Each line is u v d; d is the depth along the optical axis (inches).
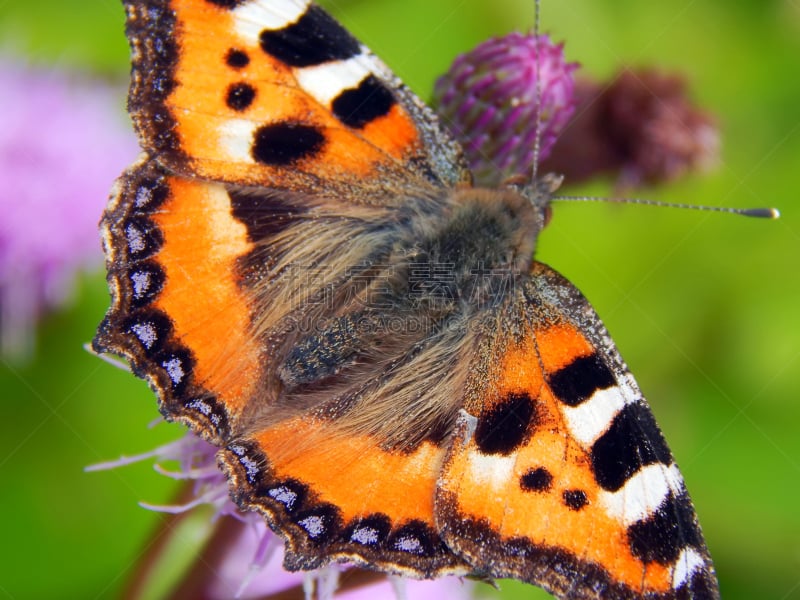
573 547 4.5
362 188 4.9
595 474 4.5
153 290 4.6
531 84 5.4
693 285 6.4
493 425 4.6
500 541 4.5
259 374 4.7
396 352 4.7
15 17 6.1
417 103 4.9
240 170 4.7
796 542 6.2
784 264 6.4
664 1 6.5
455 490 4.6
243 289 4.7
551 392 4.6
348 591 5.0
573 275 6.4
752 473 6.3
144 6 4.6
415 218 4.9
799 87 6.5
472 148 5.5
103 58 6.1
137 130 4.6
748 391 6.4
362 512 4.6
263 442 4.6
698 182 6.3
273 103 4.7
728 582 6.2
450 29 6.3
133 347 4.6
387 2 6.3
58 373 5.9
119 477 5.9
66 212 5.9
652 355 6.4
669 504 4.5
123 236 4.6
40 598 5.8
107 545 5.8
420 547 4.6
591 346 4.6
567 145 5.9
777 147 6.5
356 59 4.8
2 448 5.8
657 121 5.9
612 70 6.2
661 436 4.6
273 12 4.7
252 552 5.1
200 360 4.7
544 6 6.4
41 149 5.9
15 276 5.9
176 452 4.9
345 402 4.7
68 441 5.9
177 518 5.1
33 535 5.8
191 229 4.7
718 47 6.6
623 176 6.0
